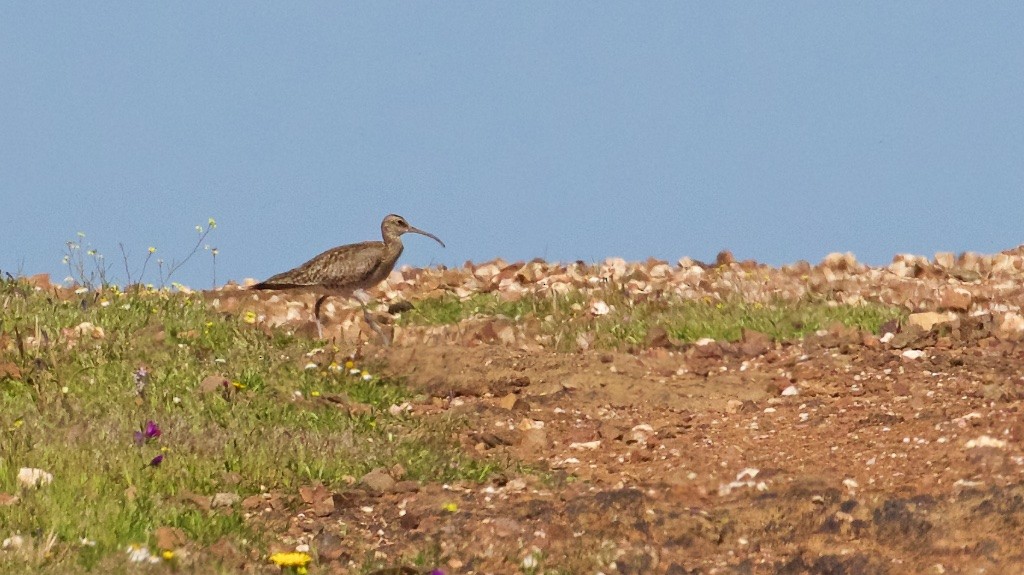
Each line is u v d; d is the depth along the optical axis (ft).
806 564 34.55
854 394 50.49
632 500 39.09
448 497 41.06
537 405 51.72
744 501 39.01
